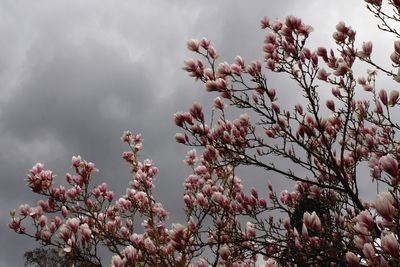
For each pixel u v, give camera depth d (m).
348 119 5.74
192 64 5.84
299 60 5.78
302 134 5.85
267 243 5.48
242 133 5.89
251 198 6.44
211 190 7.00
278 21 6.08
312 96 5.78
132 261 4.41
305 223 3.78
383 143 6.76
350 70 5.78
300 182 6.48
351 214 6.10
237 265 6.80
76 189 6.98
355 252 4.64
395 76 5.29
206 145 5.76
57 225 6.20
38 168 6.51
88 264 5.51
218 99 5.97
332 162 5.72
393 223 2.62
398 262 2.38
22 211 6.23
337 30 5.90
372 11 5.38
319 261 4.74
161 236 8.14
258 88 5.80
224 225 6.13
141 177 8.84
